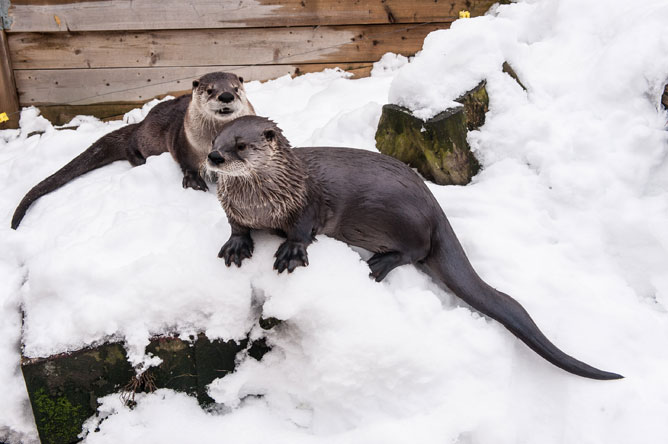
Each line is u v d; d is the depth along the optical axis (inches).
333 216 120.0
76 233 133.8
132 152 179.5
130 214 134.7
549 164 142.2
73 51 218.8
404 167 125.4
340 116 175.6
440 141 145.0
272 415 121.6
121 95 224.2
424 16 221.1
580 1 171.6
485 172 149.6
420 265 131.4
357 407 115.3
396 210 118.5
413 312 117.6
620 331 117.8
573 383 113.0
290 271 114.2
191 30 218.8
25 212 159.6
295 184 111.9
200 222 131.3
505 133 149.9
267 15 217.6
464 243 133.0
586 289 123.3
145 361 118.6
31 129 218.8
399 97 153.8
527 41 184.4
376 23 221.3
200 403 123.3
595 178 136.8
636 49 147.0
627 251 130.3
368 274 120.4
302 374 120.1
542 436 110.7
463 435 111.4
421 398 114.0
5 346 125.0
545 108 153.3
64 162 185.5
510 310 115.5
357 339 113.8
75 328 115.4
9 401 122.8
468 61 153.6
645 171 138.0
